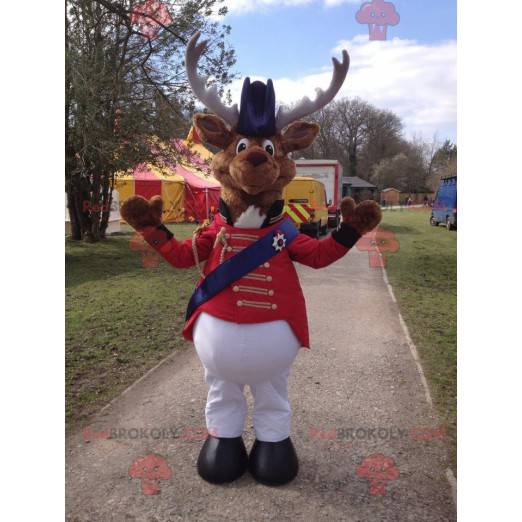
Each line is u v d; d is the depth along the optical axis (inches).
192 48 107.4
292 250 112.4
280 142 111.7
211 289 109.6
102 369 185.3
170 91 413.4
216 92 108.1
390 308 274.1
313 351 204.8
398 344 212.8
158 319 250.4
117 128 398.3
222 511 109.2
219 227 113.4
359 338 221.5
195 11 381.4
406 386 170.1
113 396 163.2
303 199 527.8
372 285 335.9
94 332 228.7
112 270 387.9
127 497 114.0
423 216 817.5
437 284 341.4
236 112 109.0
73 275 367.6
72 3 377.1
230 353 106.3
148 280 349.7
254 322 105.8
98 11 394.6
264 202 108.0
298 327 110.0
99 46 382.9
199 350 112.0
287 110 110.7
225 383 116.7
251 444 135.6
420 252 474.3
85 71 362.0
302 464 125.3
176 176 676.7
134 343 213.8
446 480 119.1
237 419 120.0
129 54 413.4
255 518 107.0
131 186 634.8
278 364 109.2
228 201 109.7
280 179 109.7
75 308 271.6
